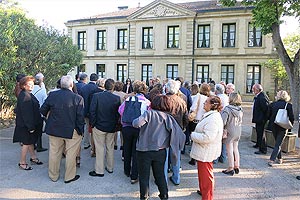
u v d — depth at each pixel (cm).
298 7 1258
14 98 1018
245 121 1421
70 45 1409
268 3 1247
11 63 954
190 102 753
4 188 502
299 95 1419
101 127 564
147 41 2991
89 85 699
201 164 461
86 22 3247
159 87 601
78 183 536
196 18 2756
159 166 452
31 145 626
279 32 1384
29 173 578
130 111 543
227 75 2686
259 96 781
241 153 781
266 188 537
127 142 559
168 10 2844
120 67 3155
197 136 447
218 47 2688
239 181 570
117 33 3128
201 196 488
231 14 2602
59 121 516
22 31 1073
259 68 2570
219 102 464
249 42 2592
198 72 2794
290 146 797
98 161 574
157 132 439
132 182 538
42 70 1164
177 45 2859
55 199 467
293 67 1426
